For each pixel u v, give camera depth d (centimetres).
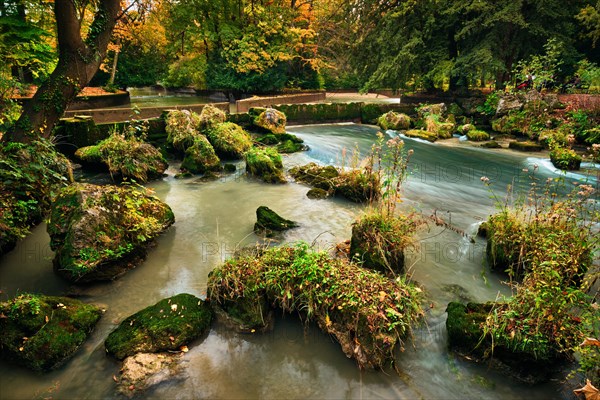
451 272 474
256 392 302
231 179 903
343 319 348
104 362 328
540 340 304
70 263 435
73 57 745
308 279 377
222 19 2342
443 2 1627
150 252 531
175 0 2194
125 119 1152
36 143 683
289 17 2356
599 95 1273
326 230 600
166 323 353
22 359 322
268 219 605
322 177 823
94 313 381
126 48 2495
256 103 1672
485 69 1551
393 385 307
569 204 467
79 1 766
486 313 351
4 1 961
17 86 748
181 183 872
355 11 2081
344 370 323
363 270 408
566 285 341
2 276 464
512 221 484
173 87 2889
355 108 1817
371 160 736
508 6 1443
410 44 1691
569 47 1582
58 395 295
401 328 338
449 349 342
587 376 294
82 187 505
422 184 863
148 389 299
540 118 1312
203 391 301
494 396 295
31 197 604
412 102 1992
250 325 369
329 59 2805
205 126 1134
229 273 397
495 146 1252
